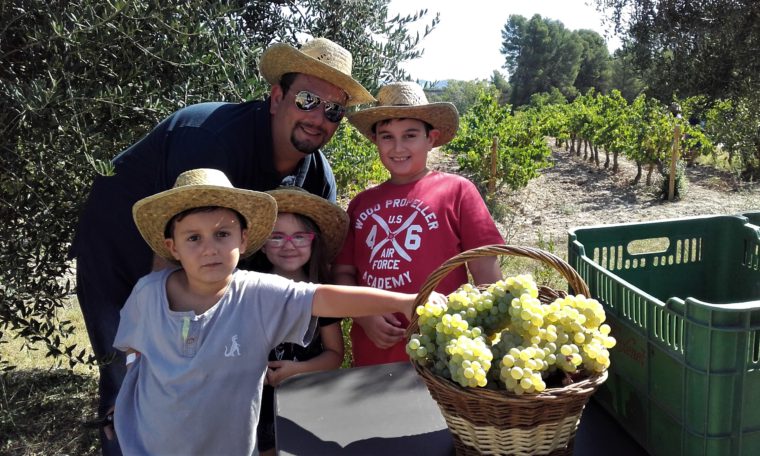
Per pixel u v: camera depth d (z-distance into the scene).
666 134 11.88
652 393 1.40
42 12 2.94
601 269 1.63
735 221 2.14
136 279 2.57
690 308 1.23
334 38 3.83
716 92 8.74
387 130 2.44
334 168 6.93
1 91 2.85
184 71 3.22
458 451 1.35
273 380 2.25
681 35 8.89
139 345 1.91
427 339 1.42
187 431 1.85
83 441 3.57
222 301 1.87
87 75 3.05
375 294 1.83
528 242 8.71
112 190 2.53
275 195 2.24
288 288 1.89
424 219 2.35
